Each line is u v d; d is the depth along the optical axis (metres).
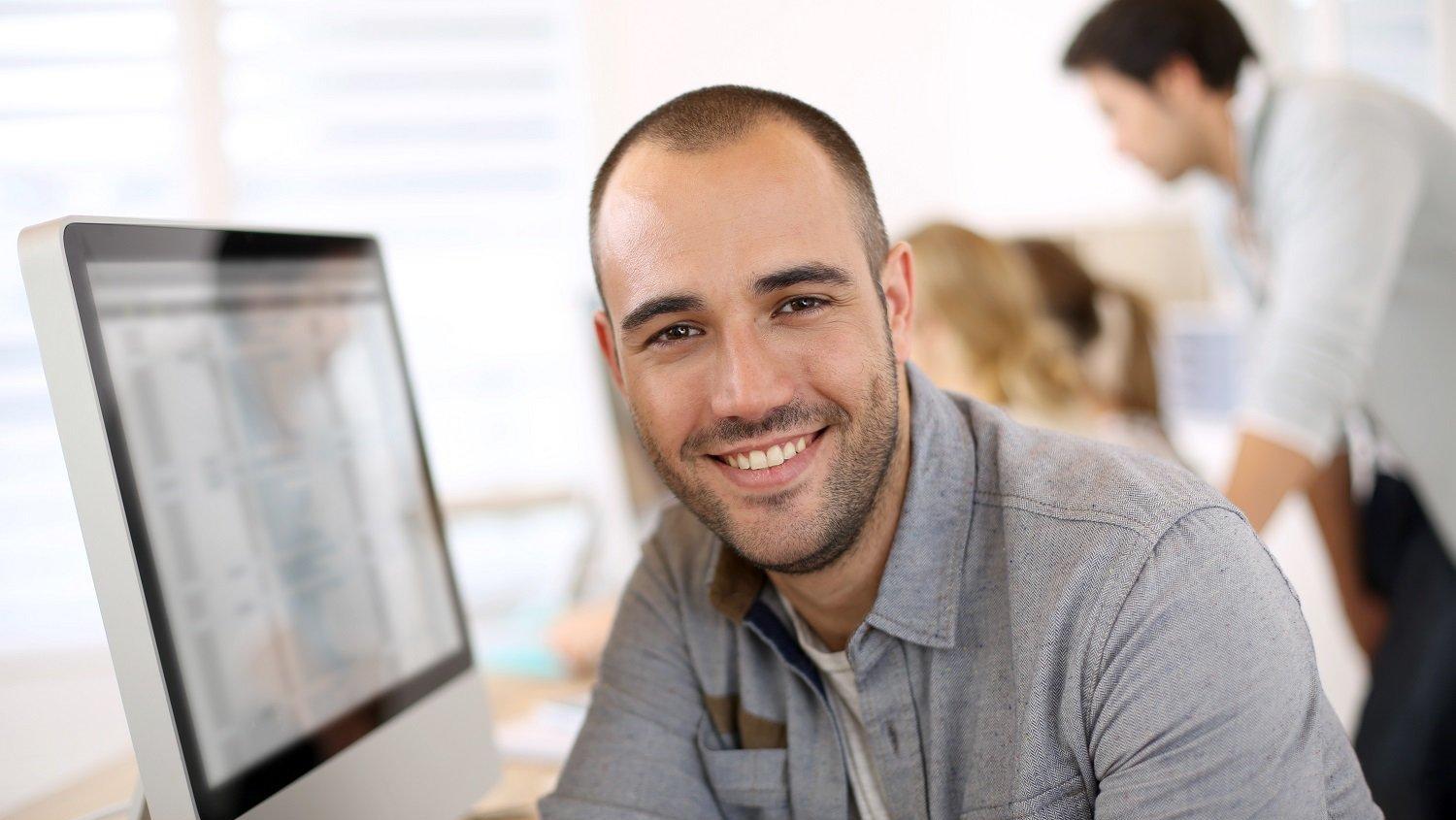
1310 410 1.47
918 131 3.09
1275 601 0.75
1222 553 0.75
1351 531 1.96
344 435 1.04
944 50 3.08
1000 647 0.84
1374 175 1.49
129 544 0.76
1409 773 1.73
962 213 3.14
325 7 2.67
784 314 0.81
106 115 2.44
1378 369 1.73
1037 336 1.98
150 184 2.49
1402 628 1.77
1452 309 1.63
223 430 0.89
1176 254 2.70
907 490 0.88
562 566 2.39
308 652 0.93
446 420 2.82
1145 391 2.28
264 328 0.96
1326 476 1.96
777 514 0.84
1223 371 2.69
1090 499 0.81
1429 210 1.59
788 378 0.81
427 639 1.09
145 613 0.76
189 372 0.86
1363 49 2.88
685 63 2.93
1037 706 0.79
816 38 2.99
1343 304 1.48
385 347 1.12
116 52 2.45
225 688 0.83
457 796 1.07
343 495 1.03
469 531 2.62
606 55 2.87
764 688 0.97
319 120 2.69
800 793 0.94
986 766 0.83
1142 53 1.61
